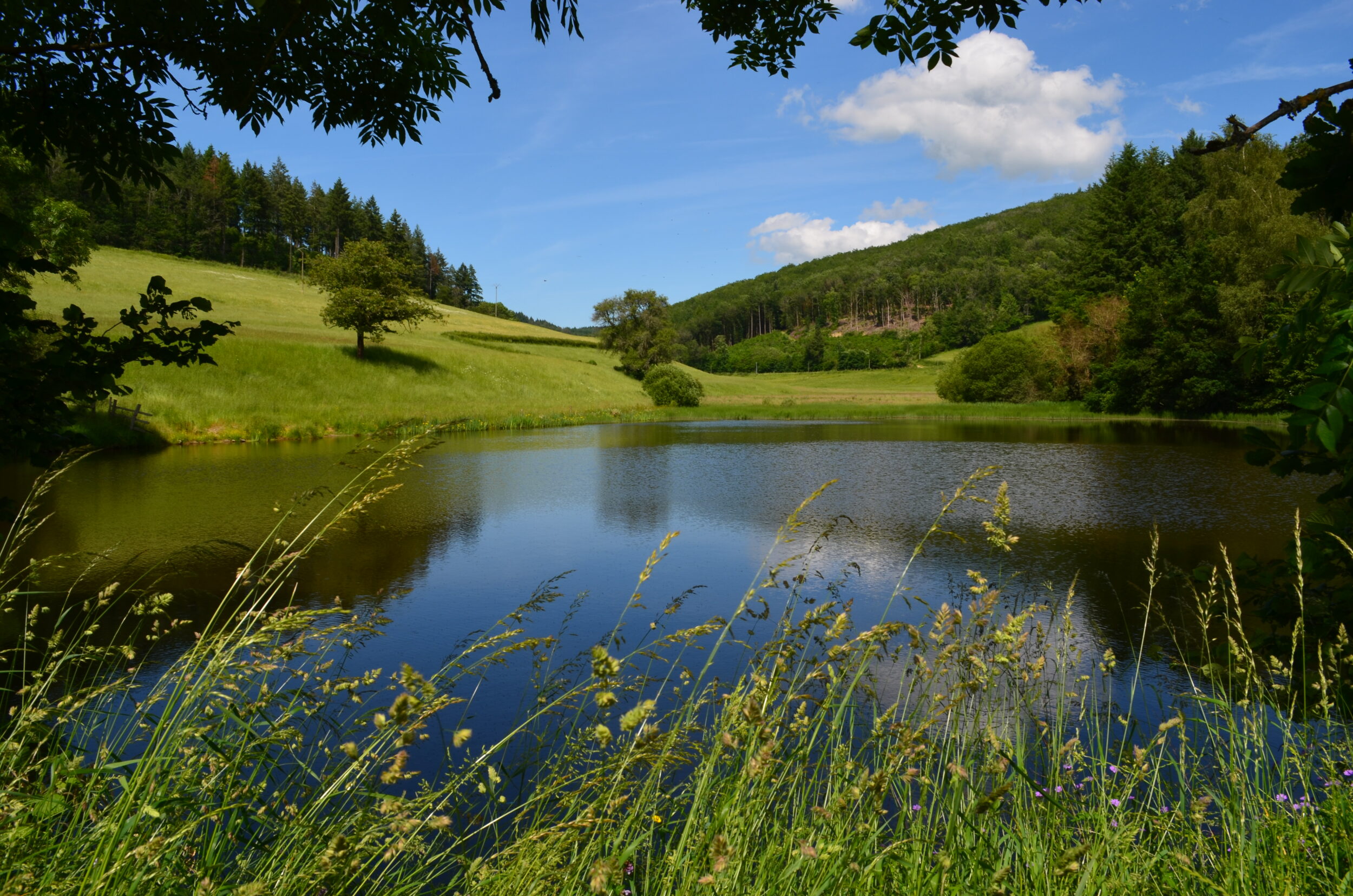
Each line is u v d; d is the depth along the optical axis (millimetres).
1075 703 4680
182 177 113312
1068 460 21656
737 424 43750
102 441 24031
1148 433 32312
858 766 1988
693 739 2631
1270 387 39969
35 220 23531
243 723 1957
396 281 50312
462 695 5301
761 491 16422
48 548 9719
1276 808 2408
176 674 2270
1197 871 2062
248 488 15422
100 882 1469
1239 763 2539
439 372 52062
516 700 5148
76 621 6625
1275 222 36469
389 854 1697
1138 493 15047
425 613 7551
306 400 39531
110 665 5031
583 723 3318
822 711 2049
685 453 25641
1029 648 3297
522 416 42719
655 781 1925
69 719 2309
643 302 82375
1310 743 2719
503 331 94375
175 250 107938
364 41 3889
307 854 1737
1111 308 51906
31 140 3838
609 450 26969
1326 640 2867
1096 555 9750
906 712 2254
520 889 1692
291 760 2701
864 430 37375
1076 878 1780
